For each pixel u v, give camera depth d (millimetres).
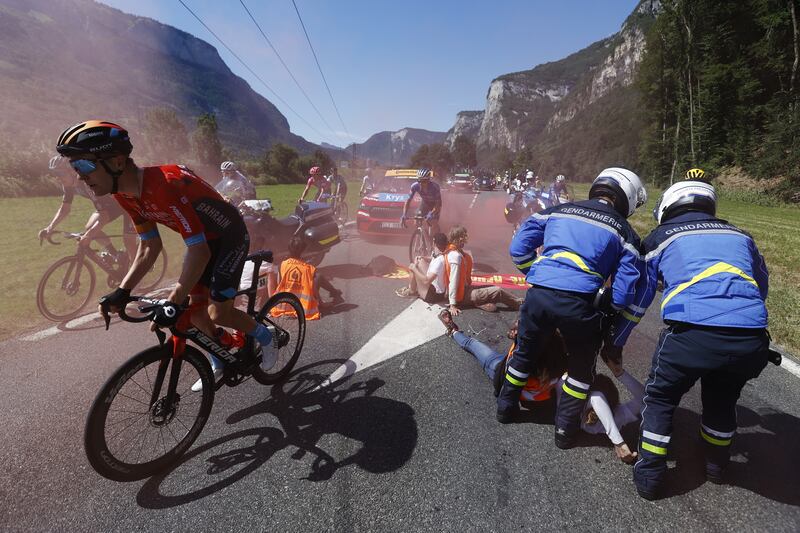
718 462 2400
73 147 2027
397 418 3035
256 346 3221
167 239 10359
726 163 40000
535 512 2227
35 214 15547
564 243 2566
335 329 4645
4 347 4109
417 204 9602
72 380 3498
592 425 2807
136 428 2576
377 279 6719
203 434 2859
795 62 37344
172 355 2604
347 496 2320
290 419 3029
